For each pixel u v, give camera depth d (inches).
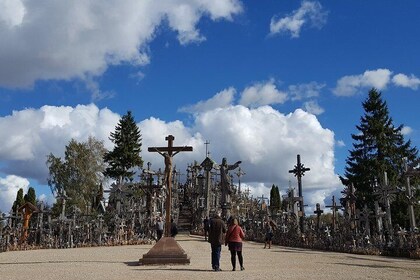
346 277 498.6
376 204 1195.3
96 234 1341.0
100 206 2050.9
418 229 970.1
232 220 594.9
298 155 1675.7
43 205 1478.8
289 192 1662.2
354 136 2236.7
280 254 928.9
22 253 953.5
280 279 476.4
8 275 511.8
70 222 1316.4
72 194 2454.5
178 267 618.8
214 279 470.0
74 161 2554.1
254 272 553.3
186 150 746.2
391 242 980.6
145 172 1939.0
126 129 2536.9
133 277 489.1
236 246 577.9
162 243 665.6
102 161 2647.6
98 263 676.7
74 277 489.4
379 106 2218.3
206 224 1457.9
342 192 1514.5
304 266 645.3
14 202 2610.7
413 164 1050.7
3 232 1211.9
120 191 1659.7
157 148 743.1
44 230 1323.8
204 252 954.1
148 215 1765.5
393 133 2180.1
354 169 2142.0
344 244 1077.1
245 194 2405.3
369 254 976.3
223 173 1861.5
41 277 489.4
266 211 1713.8
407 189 1053.8
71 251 1013.8
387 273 546.9
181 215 2546.8
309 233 1286.9
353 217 1285.7
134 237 1411.2
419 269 604.1
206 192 2022.6
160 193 1900.8
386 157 2100.1
